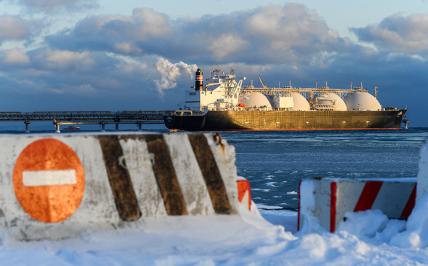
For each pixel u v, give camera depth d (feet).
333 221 27.04
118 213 22.22
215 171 23.71
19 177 21.58
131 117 618.44
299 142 336.49
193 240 21.47
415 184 27.58
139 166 23.02
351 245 20.35
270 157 189.88
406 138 408.05
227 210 23.38
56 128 601.62
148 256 19.38
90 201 22.09
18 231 21.11
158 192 22.88
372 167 142.72
